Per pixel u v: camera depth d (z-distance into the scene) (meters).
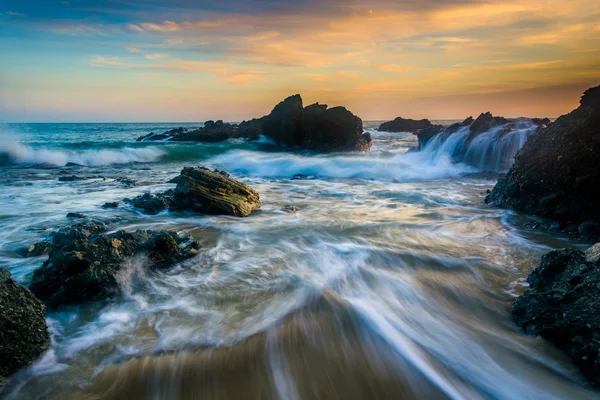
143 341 4.20
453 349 4.21
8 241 7.46
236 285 5.59
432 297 5.38
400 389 3.65
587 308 4.19
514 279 5.95
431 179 17.89
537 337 4.29
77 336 4.30
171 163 23.78
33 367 3.76
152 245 6.09
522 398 3.52
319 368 3.89
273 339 4.26
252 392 3.58
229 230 8.41
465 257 6.77
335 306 4.97
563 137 9.28
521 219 9.36
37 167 20.62
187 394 3.55
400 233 8.17
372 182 17.11
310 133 33.59
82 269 5.15
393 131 73.88
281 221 9.24
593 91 9.18
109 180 16.02
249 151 30.06
